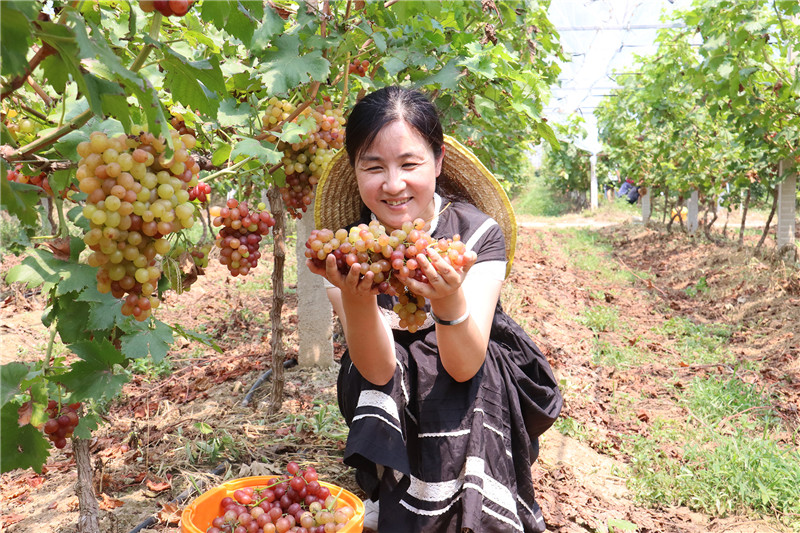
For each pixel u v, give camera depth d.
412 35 3.56
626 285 10.57
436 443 2.29
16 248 1.99
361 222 2.57
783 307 7.86
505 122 5.22
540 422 2.49
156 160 1.50
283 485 2.33
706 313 8.34
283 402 4.23
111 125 1.91
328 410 4.00
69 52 1.28
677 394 5.23
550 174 34.38
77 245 2.00
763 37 7.09
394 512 2.29
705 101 10.30
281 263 3.91
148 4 1.43
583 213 27.20
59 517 3.01
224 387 4.66
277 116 2.62
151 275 1.57
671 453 4.01
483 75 3.41
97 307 1.96
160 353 1.97
